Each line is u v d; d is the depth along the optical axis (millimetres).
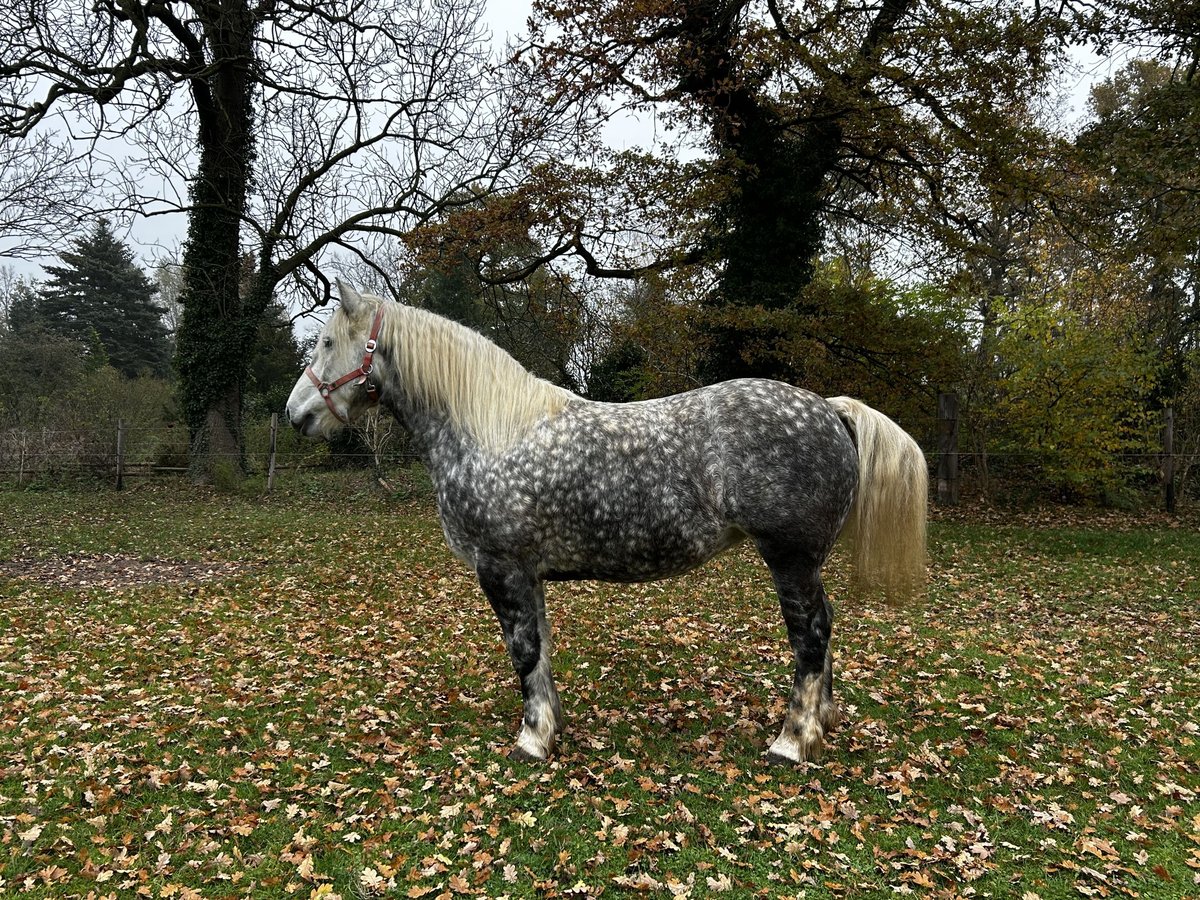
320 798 3227
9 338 23281
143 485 15742
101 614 6488
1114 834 2945
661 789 3248
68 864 2750
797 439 3295
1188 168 10234
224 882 2654
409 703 4441
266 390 23484
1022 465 13562
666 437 3355
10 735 3900
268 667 5105
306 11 14203
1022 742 3842
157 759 3625
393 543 10352
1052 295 13273
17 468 15711
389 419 15758
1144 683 4711
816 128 12430
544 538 3416
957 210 13203
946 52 10875
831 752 3650
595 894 2549
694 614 6516
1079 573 8242
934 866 2723
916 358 12203
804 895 2555
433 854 2785
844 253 15523
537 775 3377
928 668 5043
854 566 3545
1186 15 10305
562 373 16953
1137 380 12828
